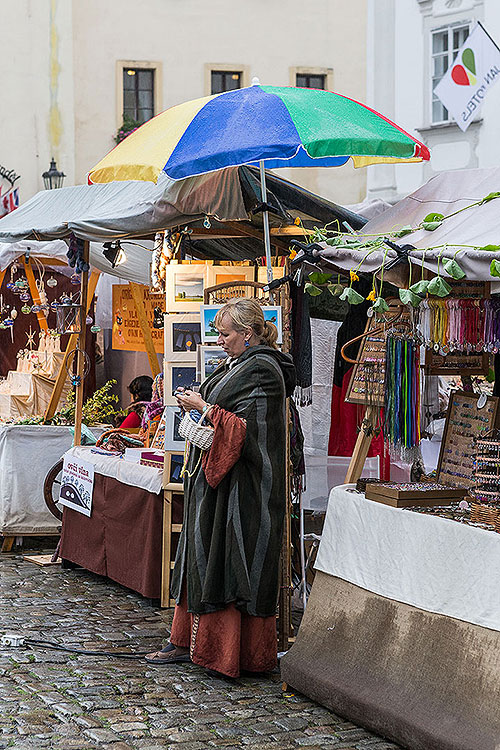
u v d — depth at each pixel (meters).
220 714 5.43
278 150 5.96
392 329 5.93
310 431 9.45
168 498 7.53
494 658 4.65
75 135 19.22
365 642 5.38
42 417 10.13
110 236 8.09
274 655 6.03
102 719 5.32
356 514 5.61
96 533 8.39
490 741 4.49
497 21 15.51
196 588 5.88
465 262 4.91
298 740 5.10
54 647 6.57
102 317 14.45
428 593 5.05
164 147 6.54
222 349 6.53
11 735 5.08
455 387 8.03
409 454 6.01
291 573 6.74
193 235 8.27
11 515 9.58
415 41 16.70
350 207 8.78
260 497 5.84
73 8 19.12
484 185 5.90
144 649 6.58
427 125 16.56
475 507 4.96
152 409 9.30
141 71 19.45
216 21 19.52
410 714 4.91
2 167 18.91
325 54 19.86
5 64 18.89
